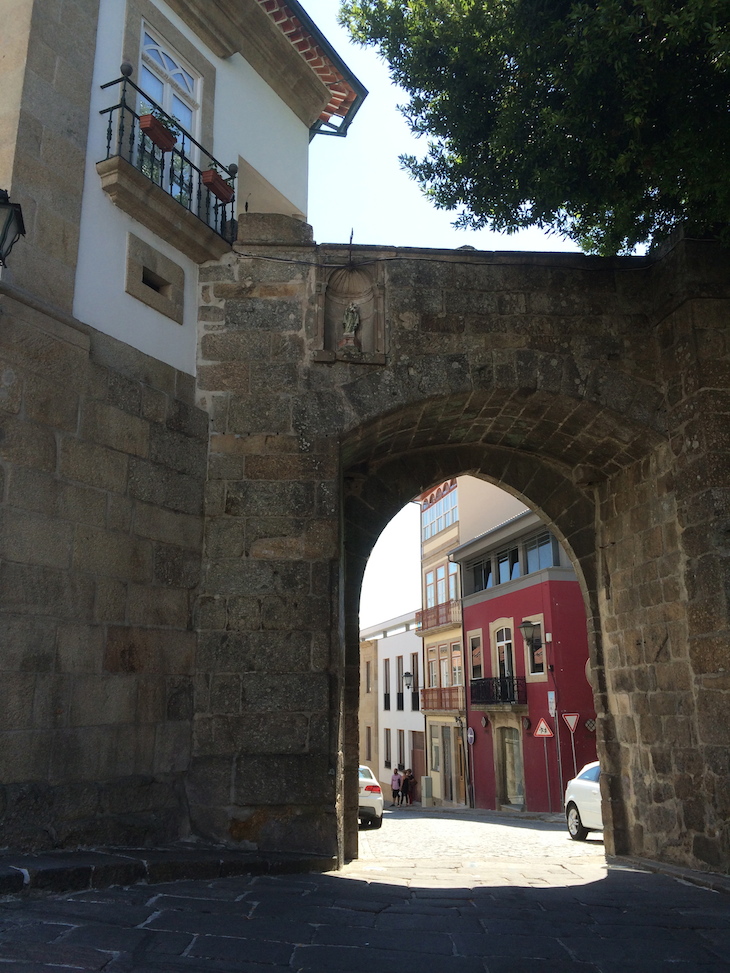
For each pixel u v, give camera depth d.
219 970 3.70
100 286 7.26
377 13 8.99
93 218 7.28
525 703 25.42
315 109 12.21
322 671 7.75
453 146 9.24
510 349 8.90
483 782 28.33
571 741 23.23
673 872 8.18
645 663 9.70
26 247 6.53
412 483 11.23
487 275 9.09
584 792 13.87
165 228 8.03
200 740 7.49
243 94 10.57
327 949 4.26
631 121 7.38
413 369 8.70
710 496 8.23
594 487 11.17
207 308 8.57
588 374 8.98
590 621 11.03
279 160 11.34
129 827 6.65
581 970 4.18
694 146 7.39
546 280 9.16
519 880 7.62
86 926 4.23
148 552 7.31
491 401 9.25
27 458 6.21
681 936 5.09
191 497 7.91
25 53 6.82
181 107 9.22
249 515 8.07
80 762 6.34
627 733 10.20
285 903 5.34
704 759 8.18
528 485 11.48
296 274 8.77
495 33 8.48
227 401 8.34
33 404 6.32
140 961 3.71
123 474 7.14
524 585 26.09
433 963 4.15
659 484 9.34
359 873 7.37
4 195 5.42
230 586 7.87
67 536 6.48
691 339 8.58
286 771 7.49
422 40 8.74
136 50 8.23
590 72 7.29
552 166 8.27
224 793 7.39
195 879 6.05
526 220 9.52
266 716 7.60
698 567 8.41
